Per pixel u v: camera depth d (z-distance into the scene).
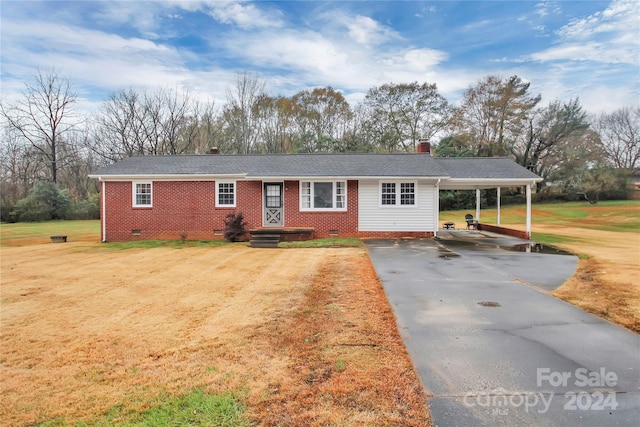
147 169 17.58
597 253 12.45
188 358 4.38
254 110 40.03
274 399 3.37
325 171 16.80
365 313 5.76
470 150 36.94
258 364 4.13
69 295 7.51
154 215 17.38
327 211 16.86
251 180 17.03
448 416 2.99
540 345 4.42
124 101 36.75
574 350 4.27
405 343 4.52
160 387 3.71
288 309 6.20
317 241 15.42
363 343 4.57
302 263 10.76
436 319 5.41
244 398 3.41
